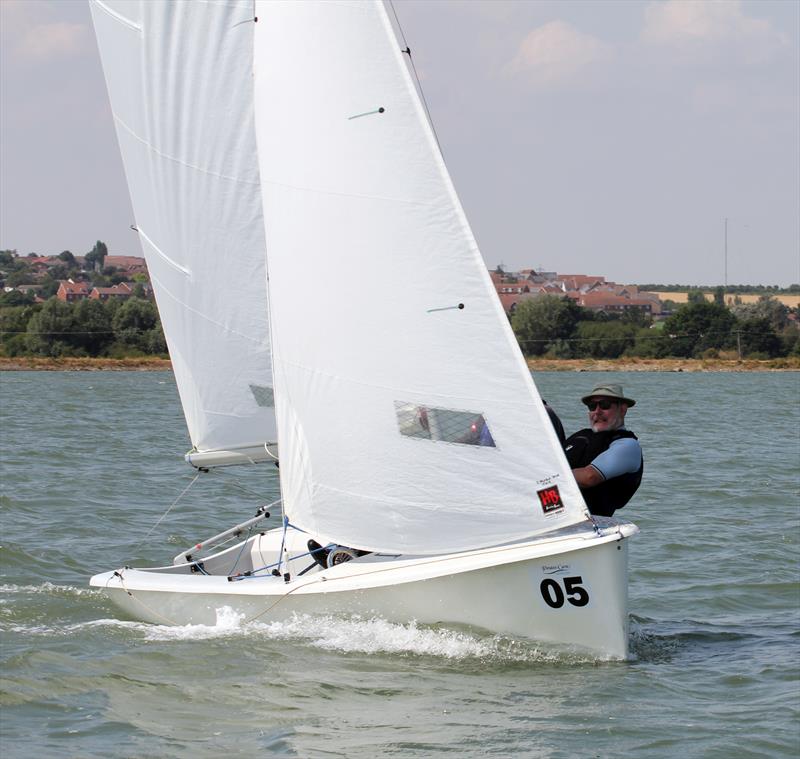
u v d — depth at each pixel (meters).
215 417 20.39
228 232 19.64
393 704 16.12
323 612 18.84
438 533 18.09
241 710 15.89
